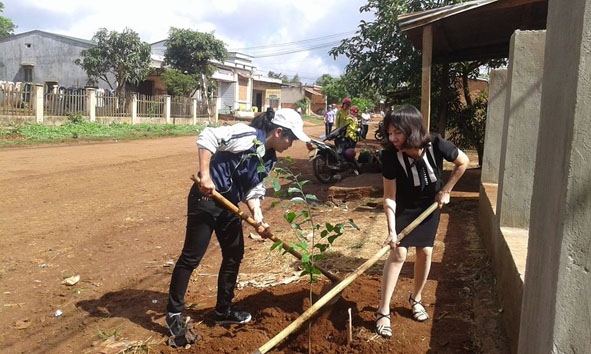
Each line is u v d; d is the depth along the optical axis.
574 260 1.93
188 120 32.53
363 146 18.28
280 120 3.63
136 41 30.61
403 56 12.17
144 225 6.82
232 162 3.59
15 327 3.88
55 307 4.23
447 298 4.11
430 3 11.85
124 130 23.84
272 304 4.05
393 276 3.49
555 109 2.23
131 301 4.34
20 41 35.56
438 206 3.55
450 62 11.24
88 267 5.18
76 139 19.05
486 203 5.63
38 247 5.79
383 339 3.43
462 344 3.38
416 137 3.26
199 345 3.52
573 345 1.96
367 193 7.97
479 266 4.82
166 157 14.90
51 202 8.15
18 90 21.12
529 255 2.52
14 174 10.70
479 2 7.52
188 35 35.44
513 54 4.52
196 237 3.55
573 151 1.92
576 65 1.93
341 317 3.75
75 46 34.16
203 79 36.44
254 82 52.66
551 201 2.16
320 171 10.41
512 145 4.45
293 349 3.46
